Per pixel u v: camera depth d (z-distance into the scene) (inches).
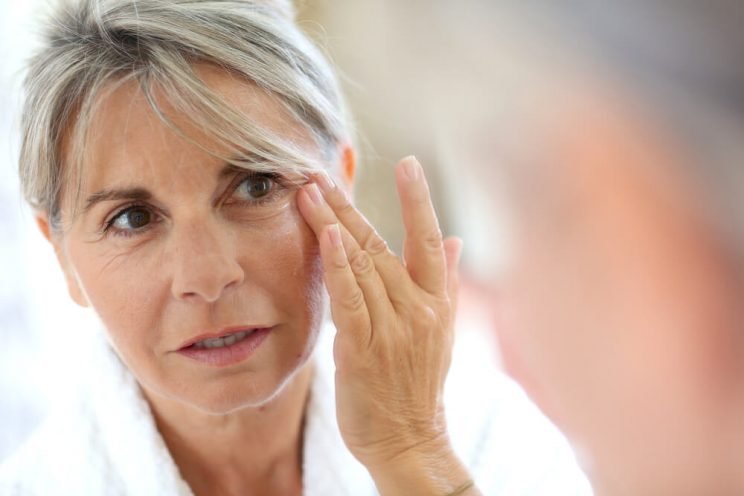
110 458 34.4
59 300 58.4
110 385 34.5
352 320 30.6
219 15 30.0
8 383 57.1
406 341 31.7
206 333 29.8
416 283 32.9
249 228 30.2
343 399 31.7
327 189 31.6
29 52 32.7
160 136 28.9
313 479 35.4
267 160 30.0
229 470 35.4
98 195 29.7
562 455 37.3
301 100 31.4
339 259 30.0
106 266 30.5
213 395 30.9
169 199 29.4
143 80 28.9
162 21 29.2
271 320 30.6
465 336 41.3
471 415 38.8
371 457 32.1
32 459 34.9
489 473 37.5
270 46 30.8
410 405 32.0
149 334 30.6
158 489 33.6
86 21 29.9
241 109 29.7
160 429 35.0
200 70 29.5
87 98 29.2
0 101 40.6
